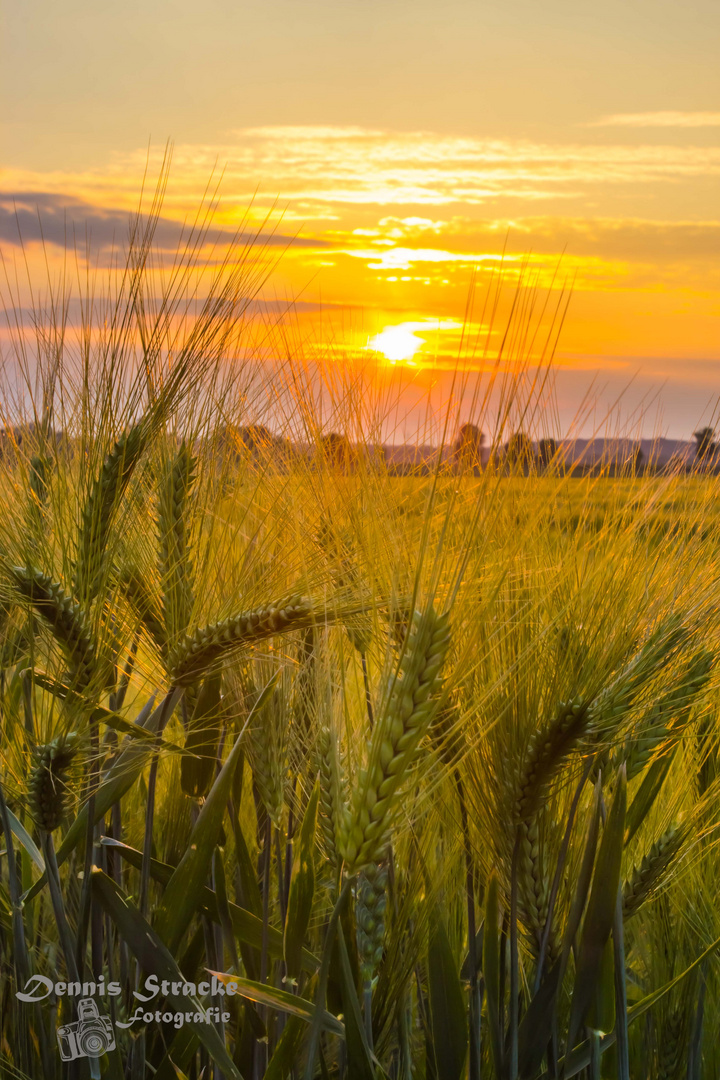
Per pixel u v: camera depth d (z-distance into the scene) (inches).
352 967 83.5
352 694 91.4
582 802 91.6
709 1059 106.1
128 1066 96.3
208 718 94.4
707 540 83.9
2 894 106.5
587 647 77.2
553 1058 83.4
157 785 121.3
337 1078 93.2
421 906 85.5
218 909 89.9
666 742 88.4
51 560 86.7
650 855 88.3
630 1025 108.3
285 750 92.6
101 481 83.6
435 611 66.2
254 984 78.4
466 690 79.6
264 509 94.1
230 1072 81.8
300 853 84.9
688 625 82.4
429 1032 93.9
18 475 92.0
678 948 101.5
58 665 87.7
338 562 86.2
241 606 87.4
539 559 81.6
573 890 86.5
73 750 80.7
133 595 91.7
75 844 90.4
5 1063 95.5
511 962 76.4
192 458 89.8
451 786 84.4
